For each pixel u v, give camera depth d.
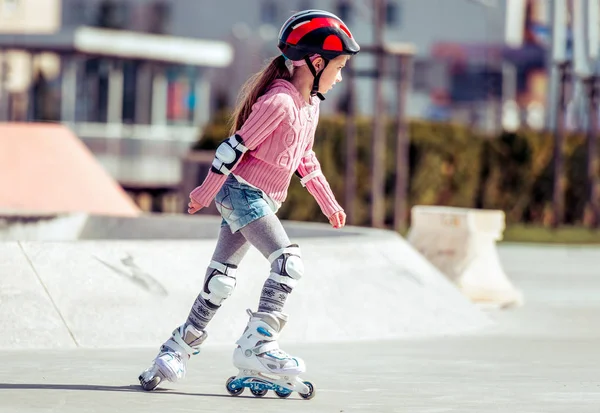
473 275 15.38
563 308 15.48
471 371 9.33
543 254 26.28
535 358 10.25
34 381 8.19
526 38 76.06
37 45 46.09
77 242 10.51
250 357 7.68
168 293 10.43
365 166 35.09
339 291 11.38
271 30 77.81
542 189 37.34
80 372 8.62
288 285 7.63
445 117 74.69
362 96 73.00
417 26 80.25
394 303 11.71
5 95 47.84
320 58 7.58
